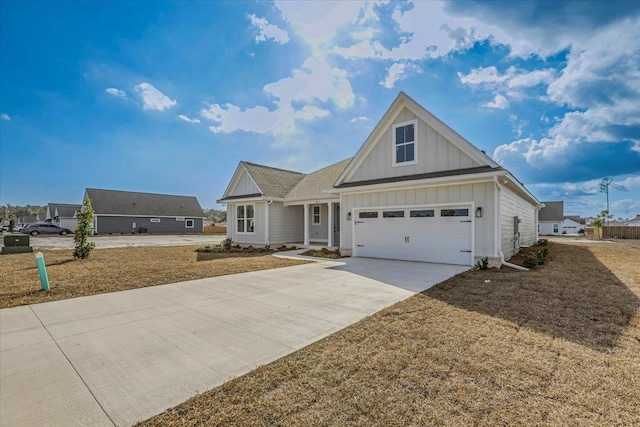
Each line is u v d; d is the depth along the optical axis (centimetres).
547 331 405
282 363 324
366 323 445
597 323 436
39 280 781
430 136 1047
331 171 1866
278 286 706
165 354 352
